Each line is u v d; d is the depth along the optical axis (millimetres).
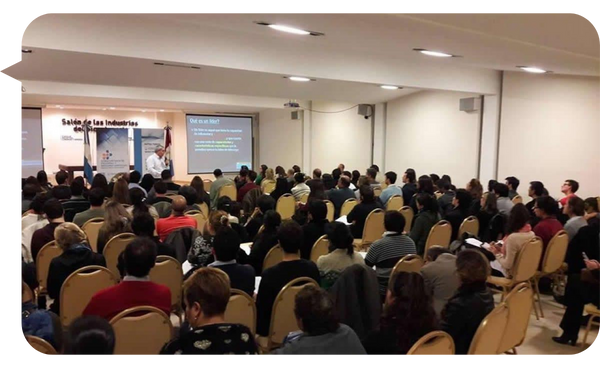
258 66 5254
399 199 6227
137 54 4426
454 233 4816
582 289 3434
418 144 8914
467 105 7645
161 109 13078
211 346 1649
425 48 3963
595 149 6230
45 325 1961
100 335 1409
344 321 2502
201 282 1814
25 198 5461
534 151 6883
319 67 5707
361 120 10438
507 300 2389
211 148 13508
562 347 3480
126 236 3639
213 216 3486
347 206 6117
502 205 5207
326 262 2979
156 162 9938
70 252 3012
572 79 6383
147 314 2100
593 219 3854
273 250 3510
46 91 8961
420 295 1973
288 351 1683
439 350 1882
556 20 2590
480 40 3361
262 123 14234
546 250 4031
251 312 2561
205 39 4848
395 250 3287
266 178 8883
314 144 12117
